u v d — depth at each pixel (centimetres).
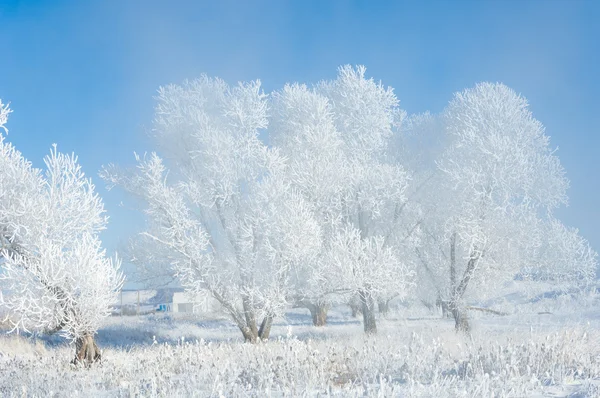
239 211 2080
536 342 1048
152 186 1947
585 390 656
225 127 2195
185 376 901
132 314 4978
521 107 2367
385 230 2419
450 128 2419
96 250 1332
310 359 927
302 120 2328
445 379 700
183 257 1980
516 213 2272
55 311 1286
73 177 1388
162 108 2209
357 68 2473
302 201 1978
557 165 2359
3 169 1366
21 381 956
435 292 2452
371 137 2403
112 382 925
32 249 1323
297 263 1955
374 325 2153
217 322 3641
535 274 2617
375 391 655
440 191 2402
